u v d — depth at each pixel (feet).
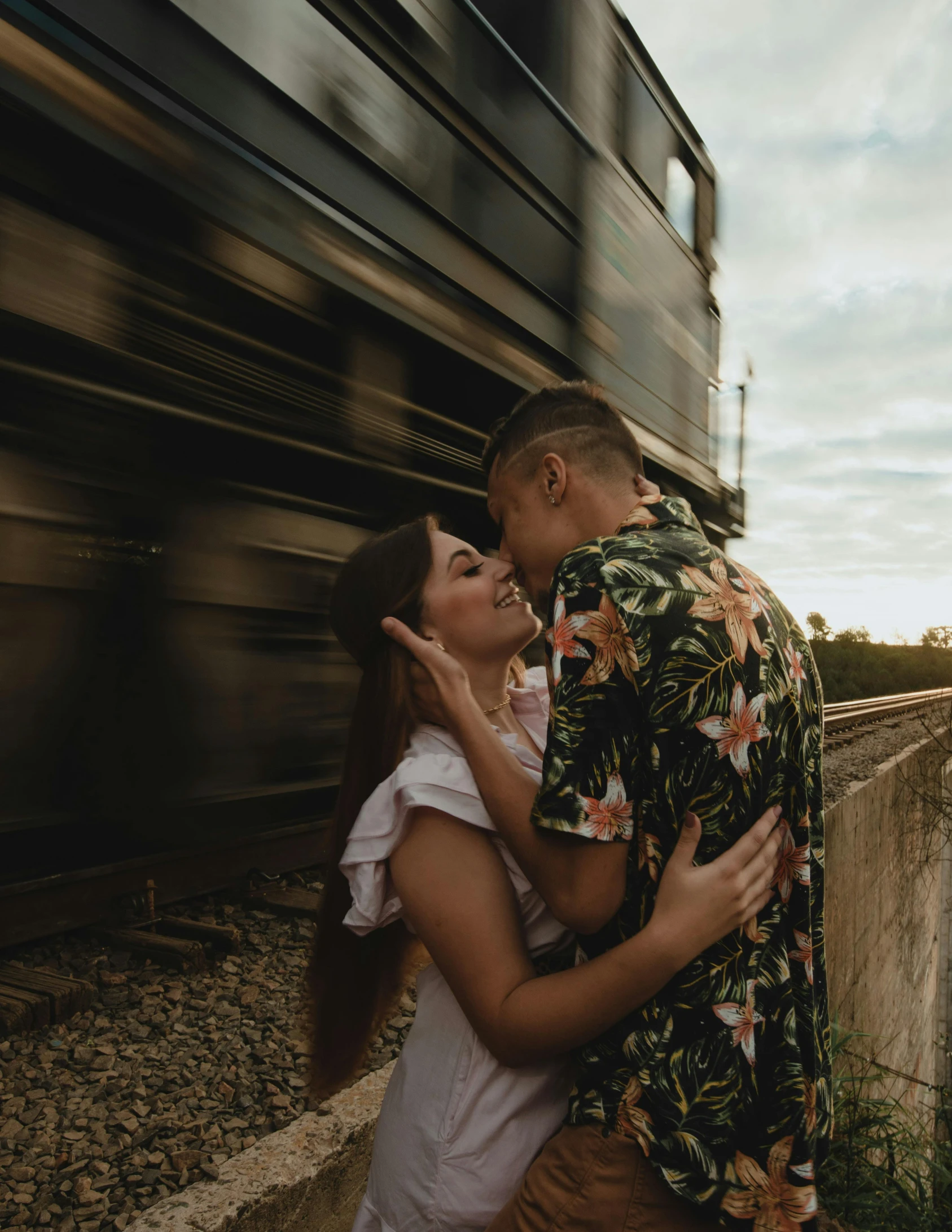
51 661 9.15
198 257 9.22
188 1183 6.34
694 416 20.07
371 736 4.26
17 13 7.66
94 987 9.19
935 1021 55.67
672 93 18.90
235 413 10.08
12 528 8.59
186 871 11.24
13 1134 6.73
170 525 10.05
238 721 11.06
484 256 12.81
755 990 3.42
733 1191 3.18
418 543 4.33
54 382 8.53
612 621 3.36
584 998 3.28
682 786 3.31
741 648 3.38
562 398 4.38
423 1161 3.68
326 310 10.76
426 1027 3.94
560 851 3.35
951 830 46.29
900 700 89.76
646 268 17.60
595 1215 3.28
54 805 9.35
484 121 12.78
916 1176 11.18
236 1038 8.55
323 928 4.43
